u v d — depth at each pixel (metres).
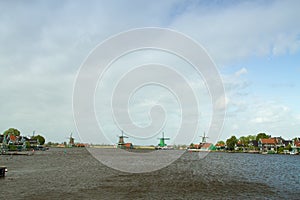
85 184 38.41
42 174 49.06
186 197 31.08
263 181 43.66
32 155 113.50
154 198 30.27
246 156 129.88
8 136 161.62
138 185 38.03
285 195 32.78
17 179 42.34
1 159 87.38
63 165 67.75
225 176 49.38
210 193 33.44
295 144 164.62
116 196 30.86
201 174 51.88
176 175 49.75
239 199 30.56
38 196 30.20
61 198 29.44
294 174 54.16
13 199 28.64
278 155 145.12
